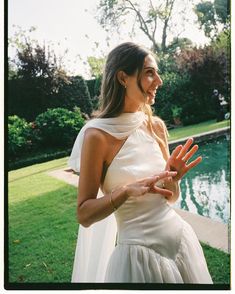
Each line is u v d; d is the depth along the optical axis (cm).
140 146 177
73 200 435
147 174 174
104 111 179
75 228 425
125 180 172
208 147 448
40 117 453
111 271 174
